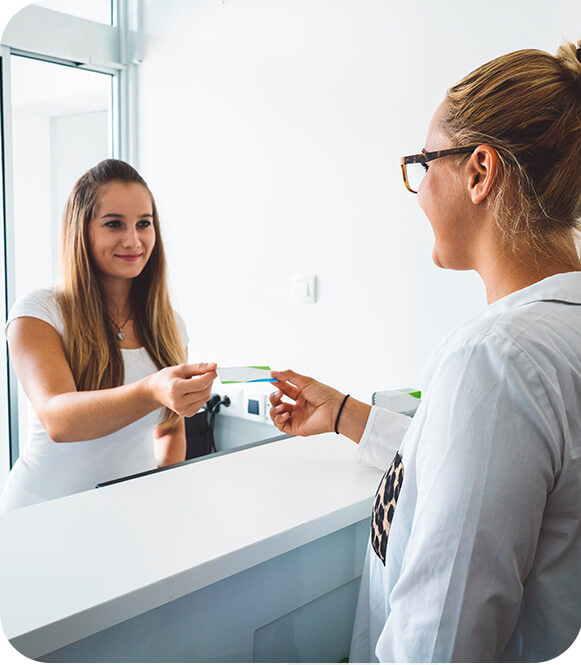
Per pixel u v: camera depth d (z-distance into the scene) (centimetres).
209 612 67
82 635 51
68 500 77
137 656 60
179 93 236
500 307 57
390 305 182
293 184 203
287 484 83
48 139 249
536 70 57
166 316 144
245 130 215
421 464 54
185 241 242
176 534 66
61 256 129
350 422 93
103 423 102
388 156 179
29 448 127
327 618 82
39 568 58
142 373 137
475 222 61
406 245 177
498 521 48
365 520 86
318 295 200
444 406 52
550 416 49
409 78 172
